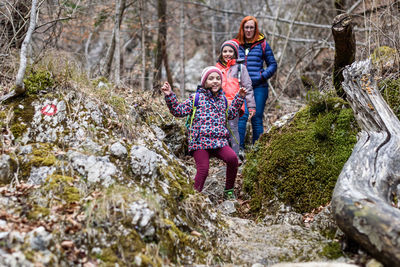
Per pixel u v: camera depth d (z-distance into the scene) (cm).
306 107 401
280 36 902
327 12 998
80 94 338
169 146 469
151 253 239
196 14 1195
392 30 465
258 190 372
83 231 236
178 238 261
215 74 362
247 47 523
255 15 1052
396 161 289
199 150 353
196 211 296
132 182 283
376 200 240
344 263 232
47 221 238
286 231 300
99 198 256
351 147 347
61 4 523
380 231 218
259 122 516
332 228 288
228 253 273
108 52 722
